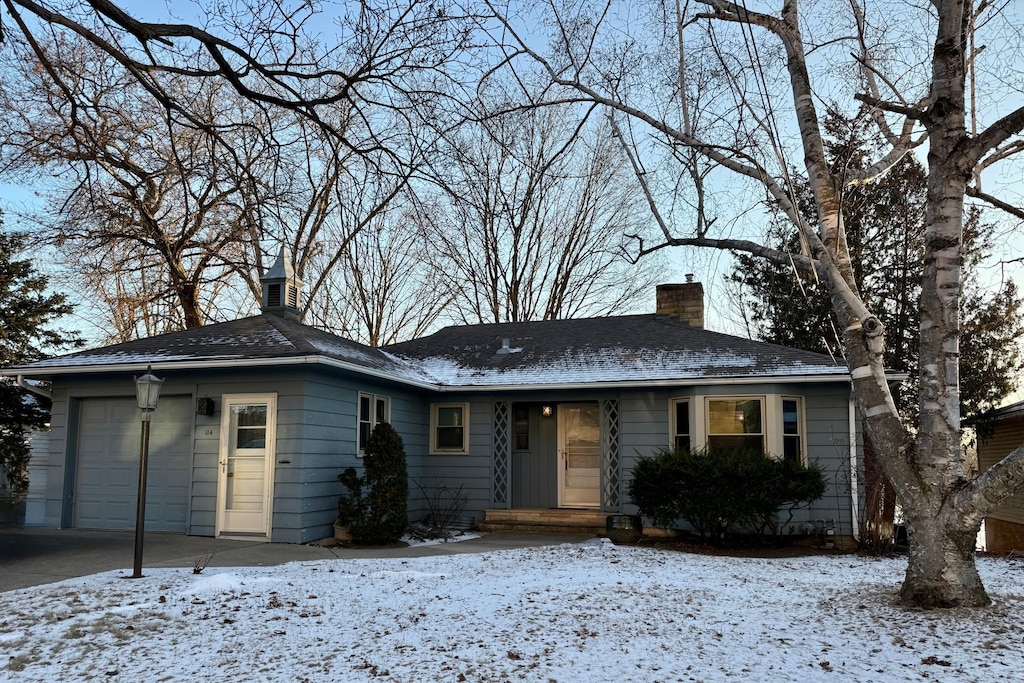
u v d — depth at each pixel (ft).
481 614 21.83
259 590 24.76
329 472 38.58
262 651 17.88
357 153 22.82
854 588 25.94
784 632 19.71
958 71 23.17
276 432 36.83
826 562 34.55
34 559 29.99
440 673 16.20
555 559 33.88
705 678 15.80
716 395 42.75
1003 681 15.28
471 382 47.93
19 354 64.18
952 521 21.56
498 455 48.11
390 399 45.06
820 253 23.52
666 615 21.83
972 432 64.44
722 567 32.24
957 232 22.80
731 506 37.55
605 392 46.11
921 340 23.03
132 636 19.01
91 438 40.78
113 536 36.88
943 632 19.01
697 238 26.30
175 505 38.65
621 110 26.84
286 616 21.38
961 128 22.97
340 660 17.16
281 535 36.04
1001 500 20.75
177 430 39.19
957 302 22.71
